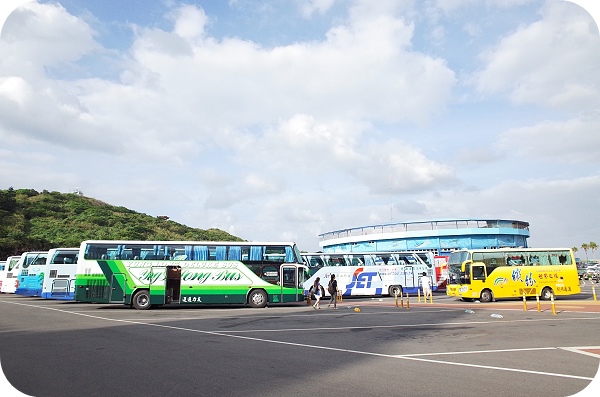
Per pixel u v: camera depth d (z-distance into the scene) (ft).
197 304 71.87
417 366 25.54
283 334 39.47
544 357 28.09
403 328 43.37
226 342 34.73
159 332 40.81
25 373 23.85
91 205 281.33
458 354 29.22
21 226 202.69
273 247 74.90
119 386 21.18
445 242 159.33
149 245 71.61
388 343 34.06
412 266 101.81
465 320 50.01
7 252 157.58
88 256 69.77
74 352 30.14
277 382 21.91
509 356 28.45
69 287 83.25
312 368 25.07
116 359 27.68
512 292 83.10
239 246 74.02
